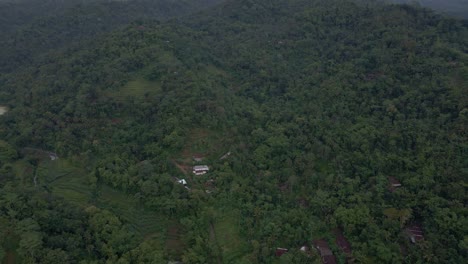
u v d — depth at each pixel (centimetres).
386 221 6394
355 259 6059
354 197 6931
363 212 6606
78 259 5719
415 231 6425
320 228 6688
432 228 6231
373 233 6288
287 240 6525
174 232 6875
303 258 6119
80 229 6116
